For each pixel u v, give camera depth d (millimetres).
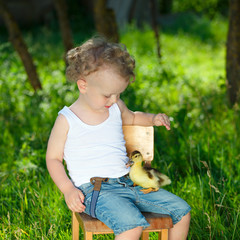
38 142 5676
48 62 13156
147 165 3504
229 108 7008
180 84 9102
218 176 4734
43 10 23125
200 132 5969
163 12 28031
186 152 5227
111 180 3064
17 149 5734
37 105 7551
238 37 6930
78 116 3131
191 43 18516
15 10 22969
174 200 3080
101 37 3199
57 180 3029
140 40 17562
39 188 4320
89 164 3078
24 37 18844
